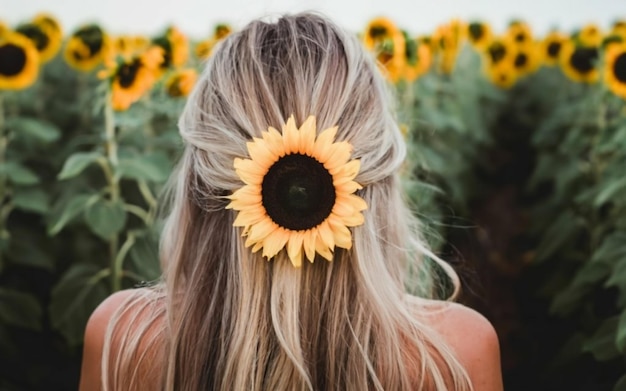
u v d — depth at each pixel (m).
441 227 3.32
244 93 1.33
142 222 2.74
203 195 1.38
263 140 1.25
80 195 2.63
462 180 4.15
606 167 3.27
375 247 1.32
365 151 1.32
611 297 2.74
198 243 1.39
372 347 1.31
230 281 1.32
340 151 1.24
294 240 1.24
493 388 1.40
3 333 2.79
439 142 3.78
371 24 2.99
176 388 1.34
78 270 2.56
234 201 1.25
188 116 1.41
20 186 3.02
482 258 4.11
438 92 4.06
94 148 3.30
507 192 4.91
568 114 4.05
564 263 3.33
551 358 3.38
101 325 1.47
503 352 3.57
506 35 5.10
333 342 1.29
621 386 2.15
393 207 1.39
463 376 1.34
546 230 3.89
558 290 3.33
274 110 1.31
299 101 1.32
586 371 2.75
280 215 1.25
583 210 3.28
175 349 1.34
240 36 1.41
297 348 1.26
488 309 3.83
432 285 1.88
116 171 2.53
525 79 5.38
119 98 2.60
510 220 4.54
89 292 2.53
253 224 1.25
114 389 1.41
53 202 3.21
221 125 1.33
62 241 3.03
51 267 2.91
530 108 5.32
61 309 2.51
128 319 1.44
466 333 1.41
